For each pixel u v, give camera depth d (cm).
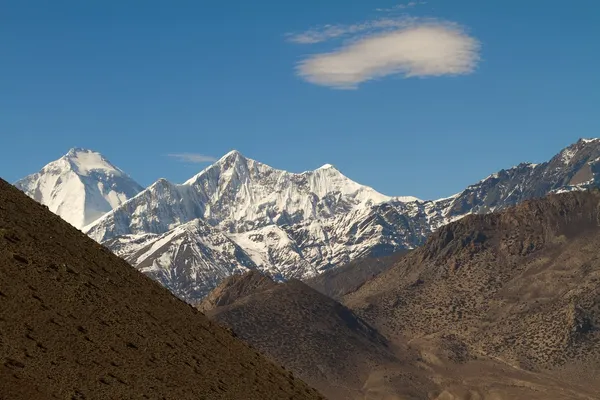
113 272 9938
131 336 8575
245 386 9319
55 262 8894
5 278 7956
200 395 8294
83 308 8356
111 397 7162
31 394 6581
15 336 7219
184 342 9469
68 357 7400
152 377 8006
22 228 9225
